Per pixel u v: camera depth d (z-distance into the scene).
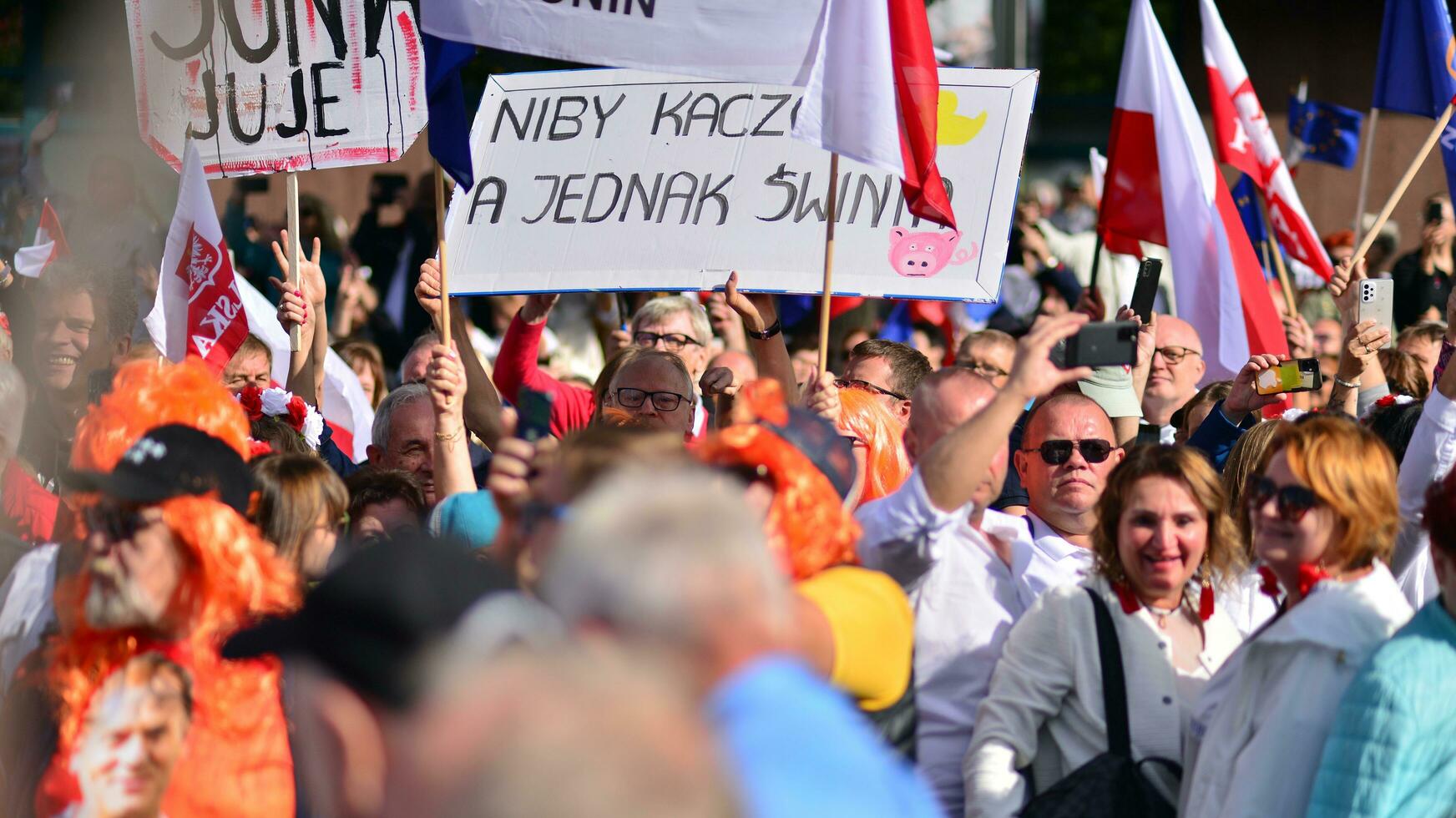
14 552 9.44
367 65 14.00
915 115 11.49
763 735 3.94
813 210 13.78
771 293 13.66
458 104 12.30
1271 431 11.00
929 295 13.39
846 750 4.05
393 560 4.56
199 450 7.43
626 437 6.05
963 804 9.05
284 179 32.69
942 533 8.32
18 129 32.19
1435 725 7.18
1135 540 8.95
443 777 2.86
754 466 6.67
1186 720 8.88
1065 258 28.00
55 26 32.25
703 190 14.00
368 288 27.17
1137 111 16.38
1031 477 11.27
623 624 3.69
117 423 7.76
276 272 28.39
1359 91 36.16
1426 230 27.39
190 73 14.20
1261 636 7.97
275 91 14.09
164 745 6.97
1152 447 9.19
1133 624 8.97
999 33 33.38
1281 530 8.16
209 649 7.24
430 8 12.16
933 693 9.25
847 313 23.70
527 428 6.97
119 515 7.16
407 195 27.94
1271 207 18.50
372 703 4.27
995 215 13.50
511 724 2.78
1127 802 8.50
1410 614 8.10
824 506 6.68
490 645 3.49
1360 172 35.88
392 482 10.87
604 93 14.50
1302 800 7.64
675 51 11.95
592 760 2.70
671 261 13.88
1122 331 8.27
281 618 4.74
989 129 13.73
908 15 11.51
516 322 14.59
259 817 7.24
